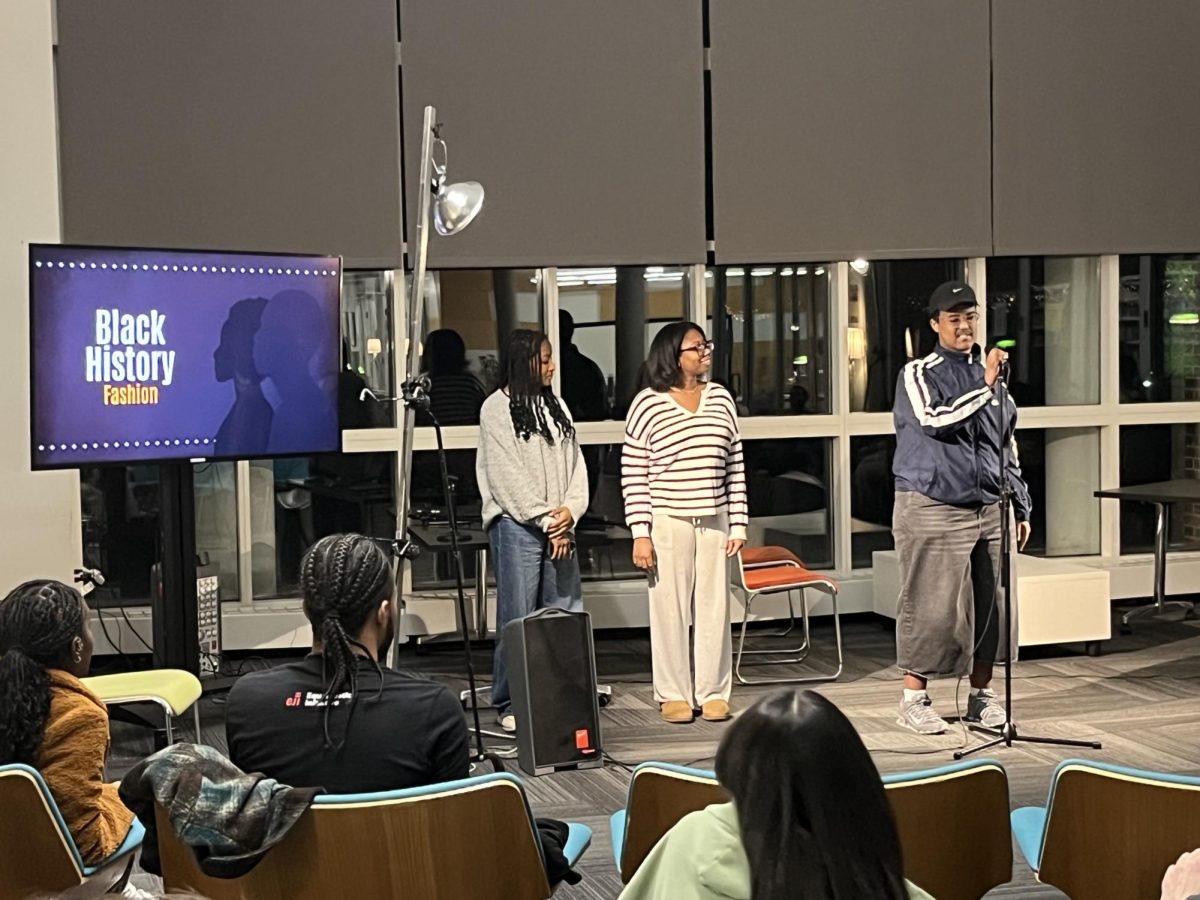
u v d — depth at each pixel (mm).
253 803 1967
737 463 5273
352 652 2201
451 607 6469
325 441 5352
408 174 6391
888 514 7250
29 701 2559
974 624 4918
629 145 6582
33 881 2320
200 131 6164
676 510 5168
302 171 6273
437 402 6633
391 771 2160
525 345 5180
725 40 6656
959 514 4801
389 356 6598
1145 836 2225
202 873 2043
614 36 6543
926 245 6926
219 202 6195
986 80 6938
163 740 4953
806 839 1401
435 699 2209
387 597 2283
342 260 5902
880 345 7129
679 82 6617
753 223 6746
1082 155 7074
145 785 2023
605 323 6820
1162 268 7406
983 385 4781
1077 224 7090
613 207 6586
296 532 6609
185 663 5180
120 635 6250
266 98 6223
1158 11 7113
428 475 6652
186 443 5066
